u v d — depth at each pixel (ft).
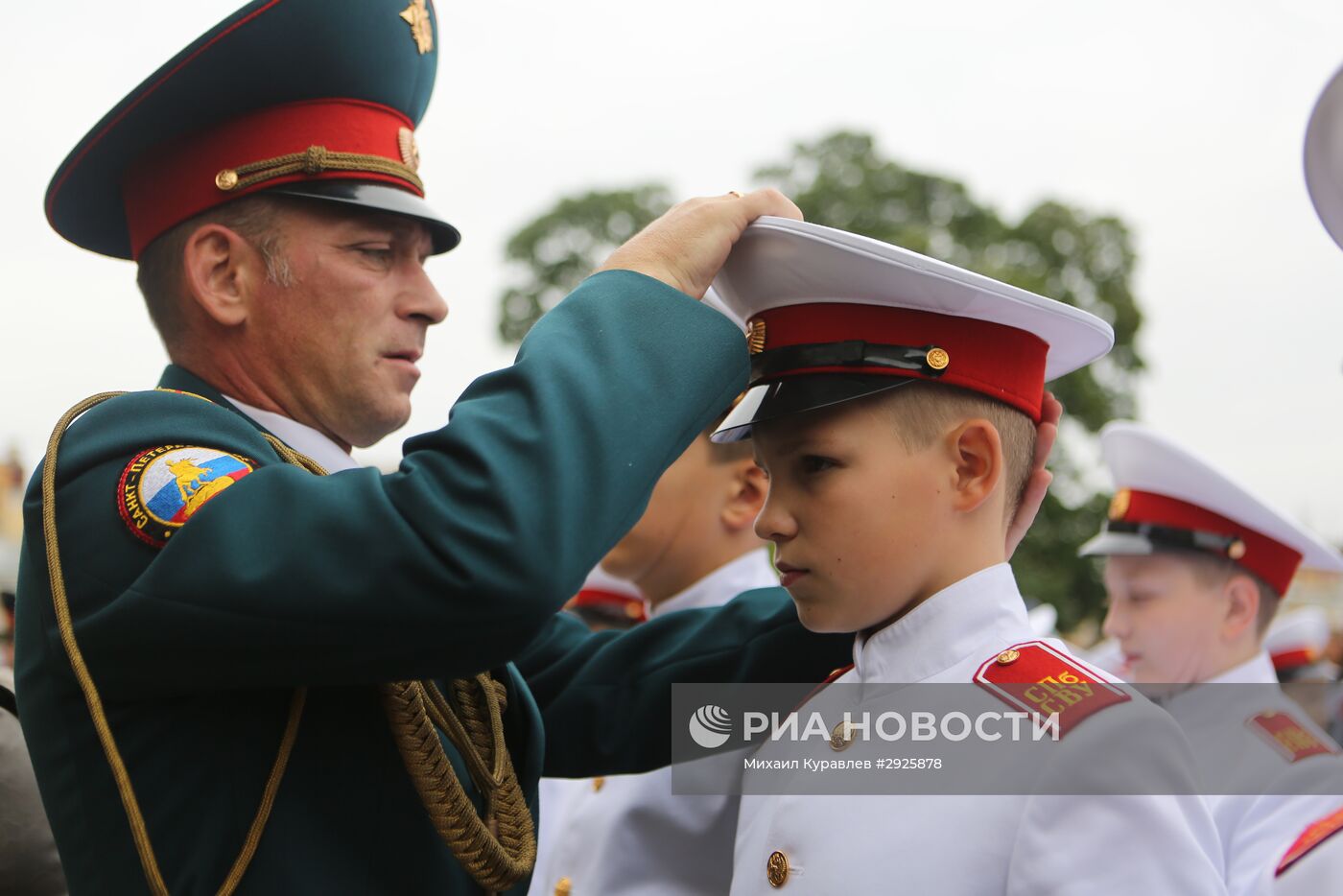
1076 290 38.83
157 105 5.43
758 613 6.16
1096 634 32.63
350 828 4.71
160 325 5.64
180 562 4.35
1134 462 11.35
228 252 5.42
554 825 9.57
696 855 6.88
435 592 4.21
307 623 4.26
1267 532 11.00
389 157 5.63
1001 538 5.37
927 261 4.99
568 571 4.24
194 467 4.68
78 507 4.75
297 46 5.41
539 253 40.57
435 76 6.09
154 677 4.51
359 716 4.84
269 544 4.31
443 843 4.92
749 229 5.17
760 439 5.36
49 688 4.79
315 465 5.17
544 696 6.32
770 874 5.18
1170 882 4.44
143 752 4.60
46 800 4.87
